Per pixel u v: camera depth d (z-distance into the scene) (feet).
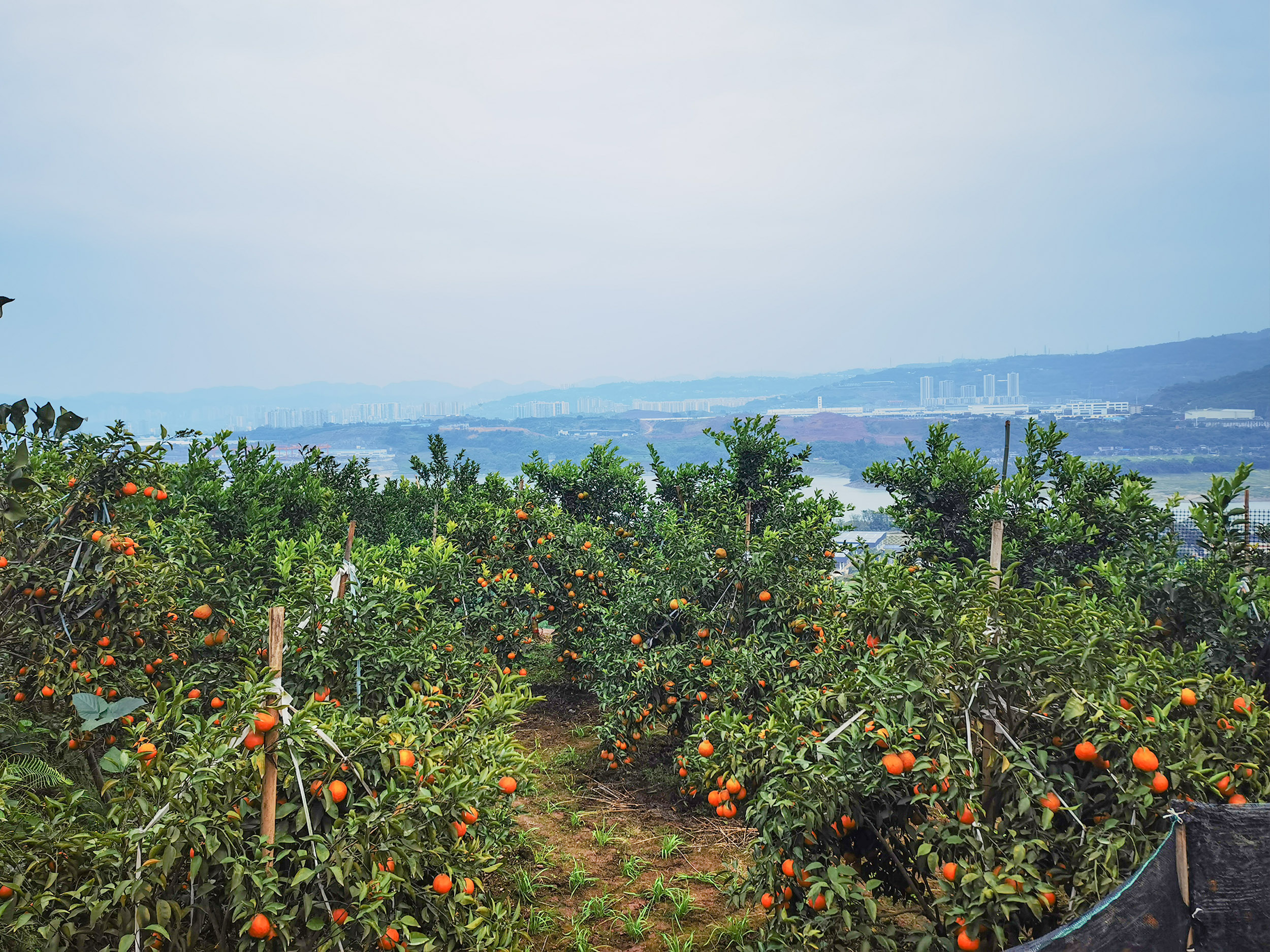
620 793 21.50
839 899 10.73
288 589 16.71
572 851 18.15
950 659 11.64
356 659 14.65
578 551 29.76
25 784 14.16
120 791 9.39
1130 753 10.21
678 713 21.44
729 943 14.35
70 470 16.02
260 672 10.00
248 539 22.88
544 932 14.76
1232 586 18.15
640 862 17.46
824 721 12.10
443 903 10.32
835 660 15.74
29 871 8.57
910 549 27.71
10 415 14.05
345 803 10.16
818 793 10.63
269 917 8.95
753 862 16.74
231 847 9.00
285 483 35.12
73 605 14.93
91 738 14.65
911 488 28.84
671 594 22.77
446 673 16.56
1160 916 7.88
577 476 40.06
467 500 42.27
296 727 9.70
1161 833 9.84
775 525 30.09
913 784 11.04
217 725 9.96
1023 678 11.39
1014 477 26.81
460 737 11.78
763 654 20.35
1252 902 7.77
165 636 15.66
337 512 36.94
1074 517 24.52
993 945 10.30
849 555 19.06
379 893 9.33
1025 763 10.69
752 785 12.70
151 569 15.55
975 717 11.66
